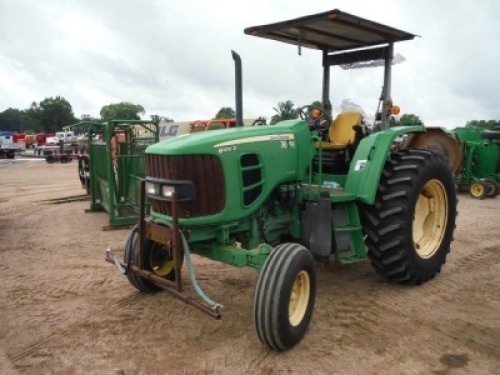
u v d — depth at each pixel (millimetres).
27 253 6398
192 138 3779
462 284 5016
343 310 4328
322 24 4773
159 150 3773
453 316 4199
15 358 3525
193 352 3592
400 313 4262
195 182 3682
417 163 4754
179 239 3562
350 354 3545
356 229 4512
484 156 11383
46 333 3918
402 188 4555
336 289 4867
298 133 4305
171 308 4391
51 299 4660
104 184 8609
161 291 4758
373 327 3984
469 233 7273
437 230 5211
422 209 5207
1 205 10594
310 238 4266
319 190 4406
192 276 3625
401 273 4719
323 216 4195
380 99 5469
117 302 4555
